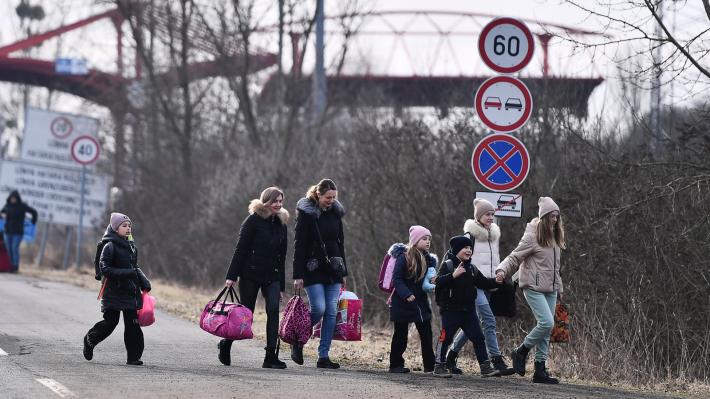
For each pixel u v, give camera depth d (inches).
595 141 2453.2
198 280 4082.2
